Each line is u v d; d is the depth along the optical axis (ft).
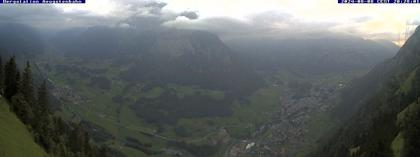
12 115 556.92
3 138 436.76
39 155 487.20
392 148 631.56
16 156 425.28
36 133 552.00
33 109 649.61
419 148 579.07
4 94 620.90
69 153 636.07
